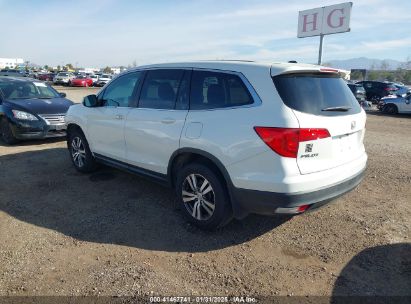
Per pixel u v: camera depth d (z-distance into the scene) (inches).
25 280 120.2
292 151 122.1
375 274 124.1
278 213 128.6
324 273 124.8
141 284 118.2
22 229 155.7
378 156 289.7
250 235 151.2
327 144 130.3
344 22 885.8
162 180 169.6
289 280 120.9
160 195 194.4
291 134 121.1
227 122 136.2
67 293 113.7
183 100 156.9
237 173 133.2
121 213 171.9
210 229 152.4
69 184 211.9
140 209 176.2
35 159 269.0
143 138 173.2
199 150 144.9
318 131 125.6
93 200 187.8
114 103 197.2
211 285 118.1
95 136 210.5
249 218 166.6
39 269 126.5
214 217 145.9
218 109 141.6
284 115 122.7
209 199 148.3
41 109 327.3
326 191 131.2
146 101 175.5
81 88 1534.2
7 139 325.7
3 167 247.1
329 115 132.0
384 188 208.4
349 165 142.3
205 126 143.3
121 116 186.4
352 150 147.0
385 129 474.6
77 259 132.8
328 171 131.9
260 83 132.0
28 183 213.8
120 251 138.3
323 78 142.5
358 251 138.6
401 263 130.5
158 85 171.0
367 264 130.0
